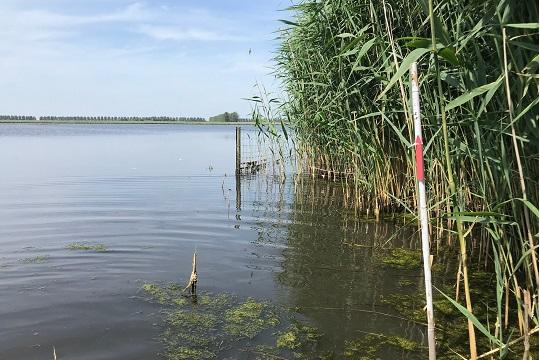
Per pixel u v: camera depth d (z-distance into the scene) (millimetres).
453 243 6707
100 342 3703
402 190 7938
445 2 3992
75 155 22859
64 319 4113
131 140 40281
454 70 4156
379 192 8422
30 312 4250
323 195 11242
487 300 4641
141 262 5832
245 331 3982
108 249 6367
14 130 68750
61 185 12336
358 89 6719
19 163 18391
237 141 15305
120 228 7574
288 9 6801
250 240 6965
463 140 4590
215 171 16406
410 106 4949
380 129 7711
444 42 2979
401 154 7738
